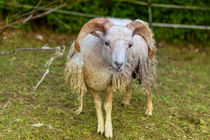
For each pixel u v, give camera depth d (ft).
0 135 14.65
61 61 27.04
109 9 37.83
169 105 20.21
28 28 35.14
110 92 15.44
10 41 29.73
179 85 24.22
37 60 26.91
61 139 14.89
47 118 16.90
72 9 37.19
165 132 16.38
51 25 37.32
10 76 22.82
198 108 19.76
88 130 15.93
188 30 38.27
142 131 16.34
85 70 14.66
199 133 16.49
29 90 20.67
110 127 15.49
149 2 36.76
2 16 31.65
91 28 13.53
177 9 38.22
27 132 15.01
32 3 33.81
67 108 18.61
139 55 16.84
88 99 20.13
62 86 21.94
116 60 12.55
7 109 17.47
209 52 36.47
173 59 32.48
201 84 24.81
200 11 38.19
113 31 12.98
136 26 13.94
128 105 19.62
